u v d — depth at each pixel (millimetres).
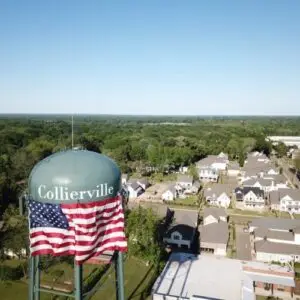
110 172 19078
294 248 47594
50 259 40906
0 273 39938
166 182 96375
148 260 44594
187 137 161750
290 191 74562
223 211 64188
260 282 38125
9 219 57500
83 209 17781
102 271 41656
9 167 89312
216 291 34344
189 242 51094
